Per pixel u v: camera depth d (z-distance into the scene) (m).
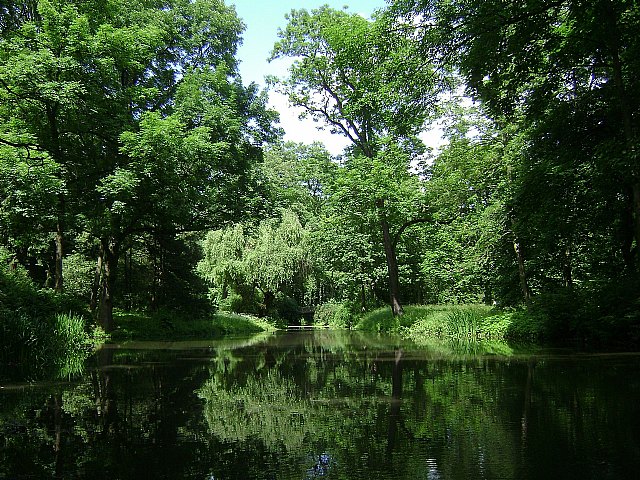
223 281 31.92
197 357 11.84
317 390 6.69
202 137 18.34
